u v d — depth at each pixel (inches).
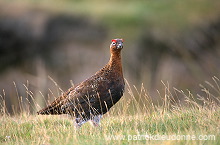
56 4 3031.5
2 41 2751.0
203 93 2568.9
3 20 2802.7
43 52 2751.0
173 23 2992.1
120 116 1074.7
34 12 2883.9
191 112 1019.3
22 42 2770.7
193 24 3009.4
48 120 1117.7
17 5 2920.8
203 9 3154.5
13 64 2704.2
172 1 3240.7
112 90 1018.1
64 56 2719.0
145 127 967.6
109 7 3090.6
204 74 2770.7
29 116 1180.5
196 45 2908.5
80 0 3228.3
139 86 2395.4
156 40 2849.4
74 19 2871.6
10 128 1035.9
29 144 898.7
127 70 2640.3
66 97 1027.9
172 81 2593.5
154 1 3243.1
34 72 2655.0
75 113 1019.9
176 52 2847.0
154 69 2719.0
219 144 776.9
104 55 2704.2
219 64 2871.6
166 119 996.6
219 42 2987.2
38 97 1855.3
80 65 2679.6
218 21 3051.2
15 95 2381.9
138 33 2849.4
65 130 986.7
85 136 908.6
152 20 2982.3
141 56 2760.8
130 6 3134.8
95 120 1027.9
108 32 2829.7
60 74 2630.4
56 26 2832.2
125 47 2760.8
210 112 981.2
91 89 1008.2
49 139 909.8
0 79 2581.2
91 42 2785.4
